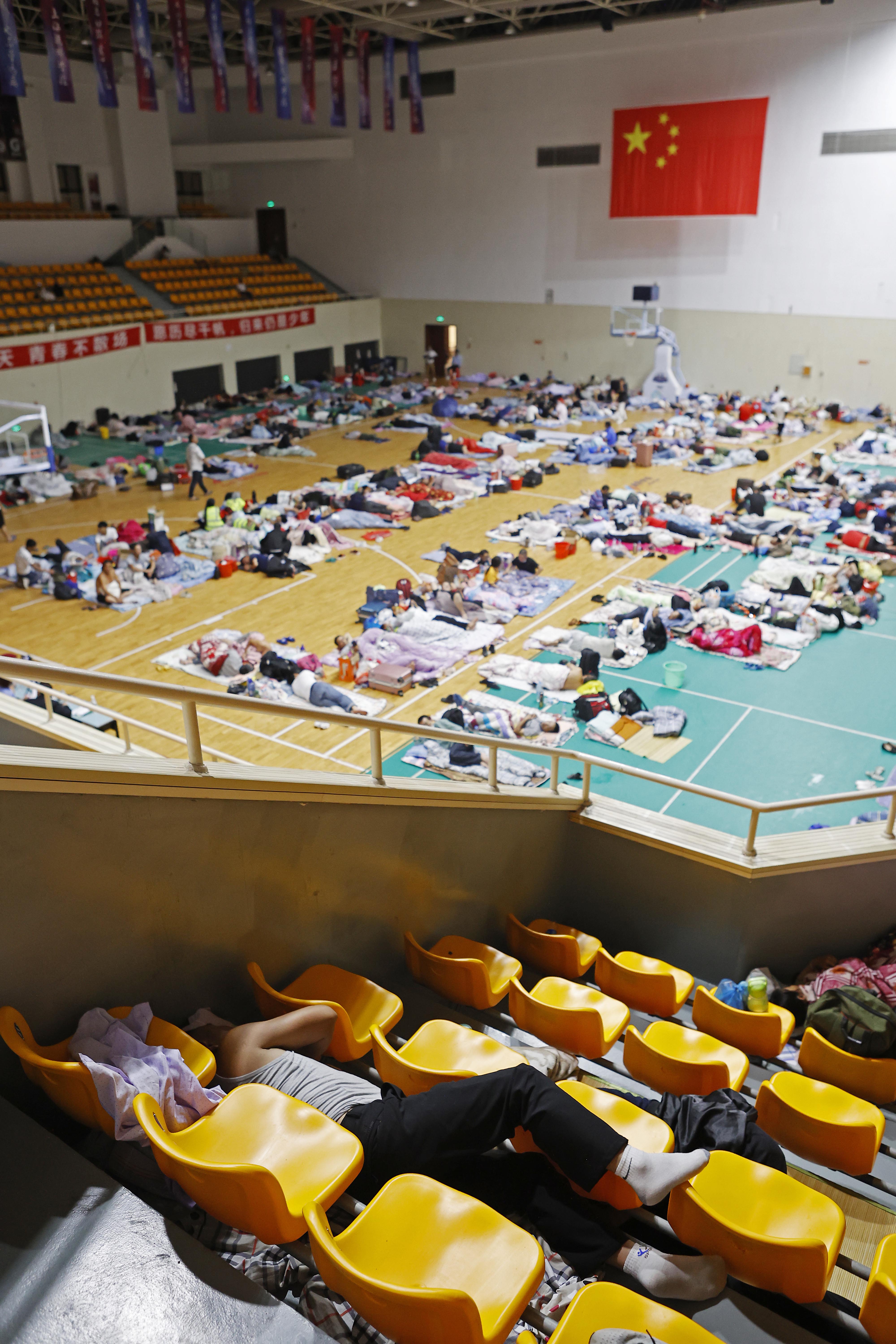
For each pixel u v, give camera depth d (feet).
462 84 132.26
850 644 59.77
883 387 117.39
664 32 115.55
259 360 136.05
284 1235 10.64
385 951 20.34
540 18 123.03
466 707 51.26
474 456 102.12
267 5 115.44
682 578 69.67
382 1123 12.46
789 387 123.65
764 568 68.80
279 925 17.10
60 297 117.80
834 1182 16.16
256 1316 9.55
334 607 65.05
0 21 74.02
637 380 134.31
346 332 147.95
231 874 15.72
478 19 122.42
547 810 24.79
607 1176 12.96
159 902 14.58
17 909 12.64
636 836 24.73
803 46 108.47
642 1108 15.33
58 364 108.99
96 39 81.66
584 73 122.83
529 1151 13.65
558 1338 10.57
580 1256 12.46
